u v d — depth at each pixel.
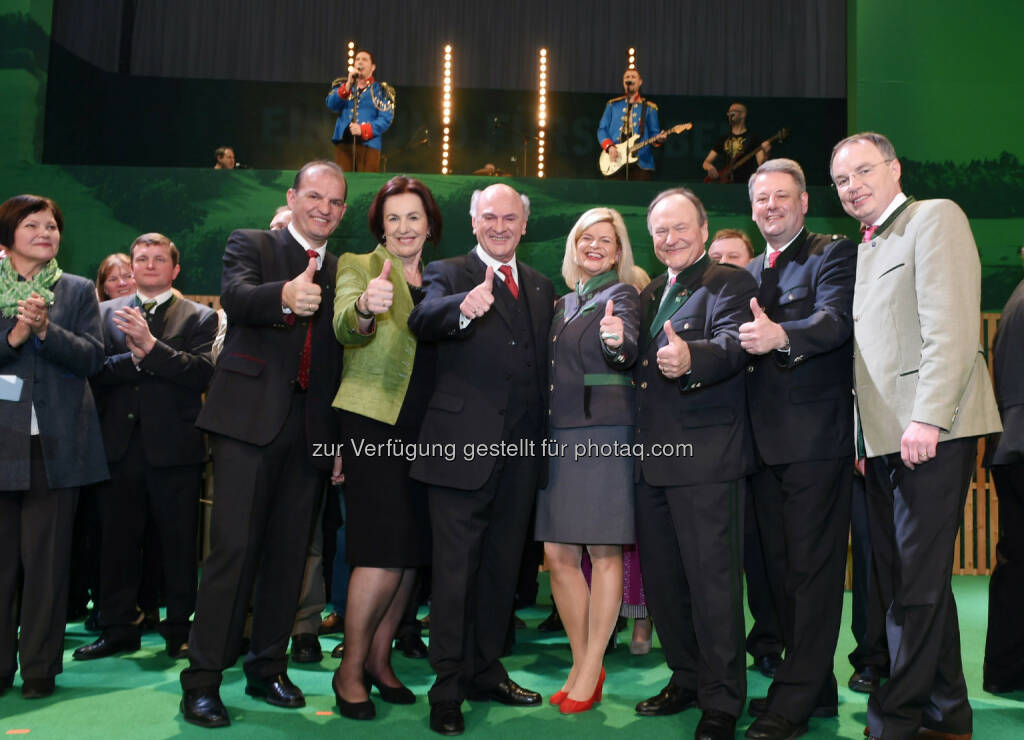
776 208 2.52
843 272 2.40
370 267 2.53
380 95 6.45
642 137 6.94
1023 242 6.12
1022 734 2.41
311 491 2.57
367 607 2.44
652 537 2.51
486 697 2.62
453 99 9.09
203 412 2.41
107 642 3.13
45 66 6.60
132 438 3.16
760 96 8.96
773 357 2.40
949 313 2.12
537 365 2.56
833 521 2.34
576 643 2.64
